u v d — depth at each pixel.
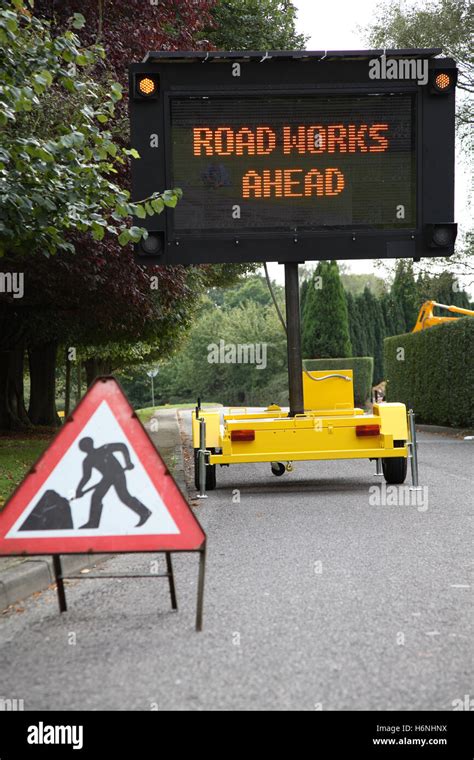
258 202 12.87
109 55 16.62
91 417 5.73
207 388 74.56
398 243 12.98
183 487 13.70
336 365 45.84
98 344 27.95
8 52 9.06
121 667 4.74
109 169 9.97
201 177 12.80
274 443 12.49
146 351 38.19
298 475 15.23
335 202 12.94
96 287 17.53
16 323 22.80
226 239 12.82
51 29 16.00
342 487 13.09
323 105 12.89
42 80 8.84
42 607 6.26
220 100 12.80
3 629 5.66
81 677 4.61
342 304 47.66
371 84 12.88
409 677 4.46
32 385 30.45
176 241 12.78
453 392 26.47
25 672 4.73
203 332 75.06
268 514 10.49
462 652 4.88
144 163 12.76
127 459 5.70
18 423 25.92
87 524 5.67
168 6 19.31
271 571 7.19
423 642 5.08
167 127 12.72
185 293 21.73
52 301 19.53
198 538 5.61
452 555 7.69
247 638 5.23
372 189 12.98
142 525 5.64
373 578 6.83
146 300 19.44
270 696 4.24
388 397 34.97
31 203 9.27
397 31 27.25
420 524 9.42
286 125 12.88
